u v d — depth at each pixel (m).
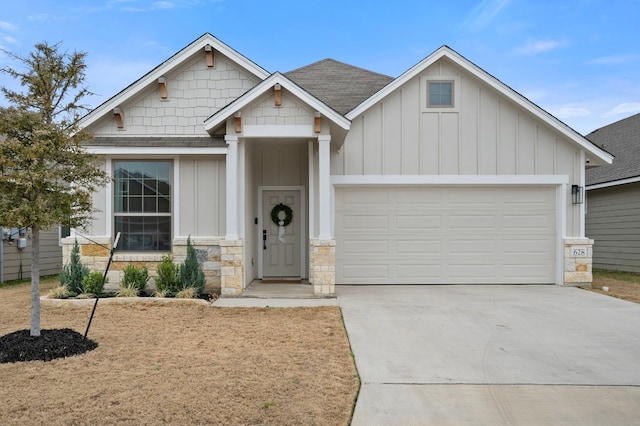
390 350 5.37
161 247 9.35
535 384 4.34
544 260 10.47
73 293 8.37
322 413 3.64
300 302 8.15
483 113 10.34
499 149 10.34
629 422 3.58
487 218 10.47
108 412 3.57
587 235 15.49
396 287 10.04
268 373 4.50
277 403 3.79
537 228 10.48
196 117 9.77
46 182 5.12
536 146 10.37
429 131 10.33
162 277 8.46
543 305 8.06
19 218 4.83
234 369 4.59
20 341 5.13
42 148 4.90
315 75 12.78
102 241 9.20
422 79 10.33
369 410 3.74
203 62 9.81
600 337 5.99
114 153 8.99
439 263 10.43
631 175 12.97
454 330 6.31
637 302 8.38
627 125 17.44
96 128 9.70
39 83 5.34
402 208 10.45
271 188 10.71
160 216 9.36
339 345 5.52
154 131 9.74
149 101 9.77
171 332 6.09
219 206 9.31
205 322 6.69
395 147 10.30
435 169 10.31
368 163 10.27
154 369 4.56
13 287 10.82
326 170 8.59
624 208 13.80
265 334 6.01
